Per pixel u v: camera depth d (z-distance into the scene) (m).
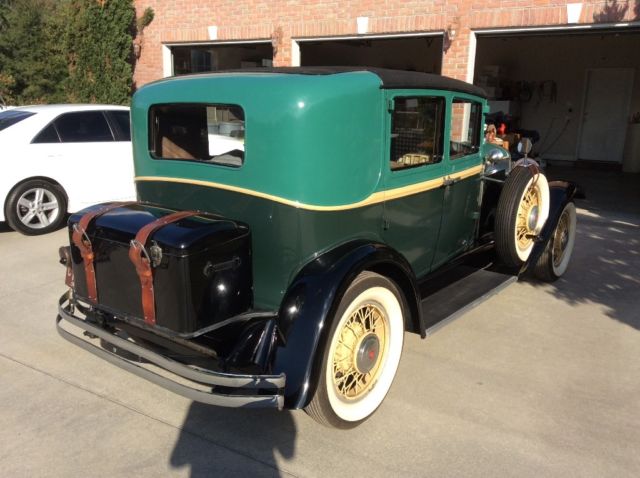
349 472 2.75
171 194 3.36
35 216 6.92
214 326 2.74
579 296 5.07
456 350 4.01
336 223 3.00
